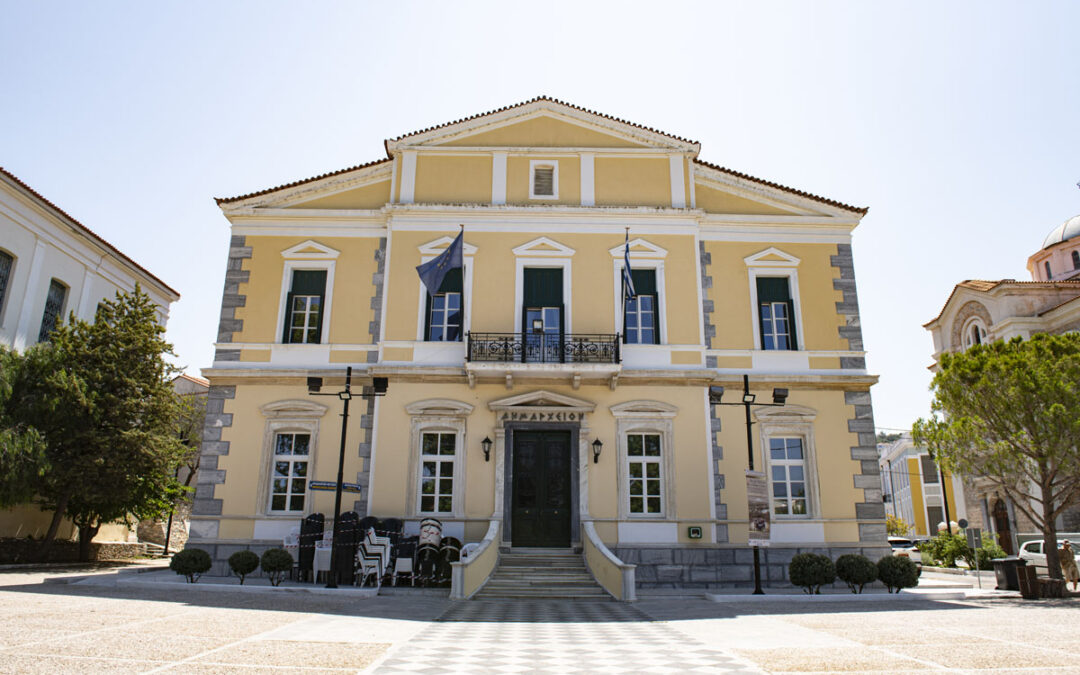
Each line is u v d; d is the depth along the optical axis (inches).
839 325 713.0
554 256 708.0
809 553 594.9
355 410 669.3
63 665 231.3
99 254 1019.9
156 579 603.5
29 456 721.0
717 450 665.0
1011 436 602.2
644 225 719.7
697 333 690.8
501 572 585.3
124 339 849.5
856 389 689.6
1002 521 1139.9
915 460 2244.1
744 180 748.6
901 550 1244.5
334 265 716.7
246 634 318.7
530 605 493.4
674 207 722.2
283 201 735.1
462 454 650.2
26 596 446.6
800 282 724.0
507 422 657.0
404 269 703.1
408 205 713.0
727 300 713.6
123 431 801.6
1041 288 1096.8
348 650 285.3
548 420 657.6
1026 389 581.9
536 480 655.1
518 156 742.5
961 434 625.6
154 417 857.5
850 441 676.1
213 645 284.2
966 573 937.5
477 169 738.2
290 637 315.0
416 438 655.1
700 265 717.9
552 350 676.1
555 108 751.7
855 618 429.7
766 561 642.8
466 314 690.2
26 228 880.3
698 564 633.6
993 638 341.1
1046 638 340.2
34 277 896.3
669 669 259.6
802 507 664.4
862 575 575.5
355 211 725.9
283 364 687.1
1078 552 814.5
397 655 278.8
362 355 689.0
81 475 767.1
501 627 378.9
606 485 646.5
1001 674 250.7
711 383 680.4
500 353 665.6
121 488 804.6
